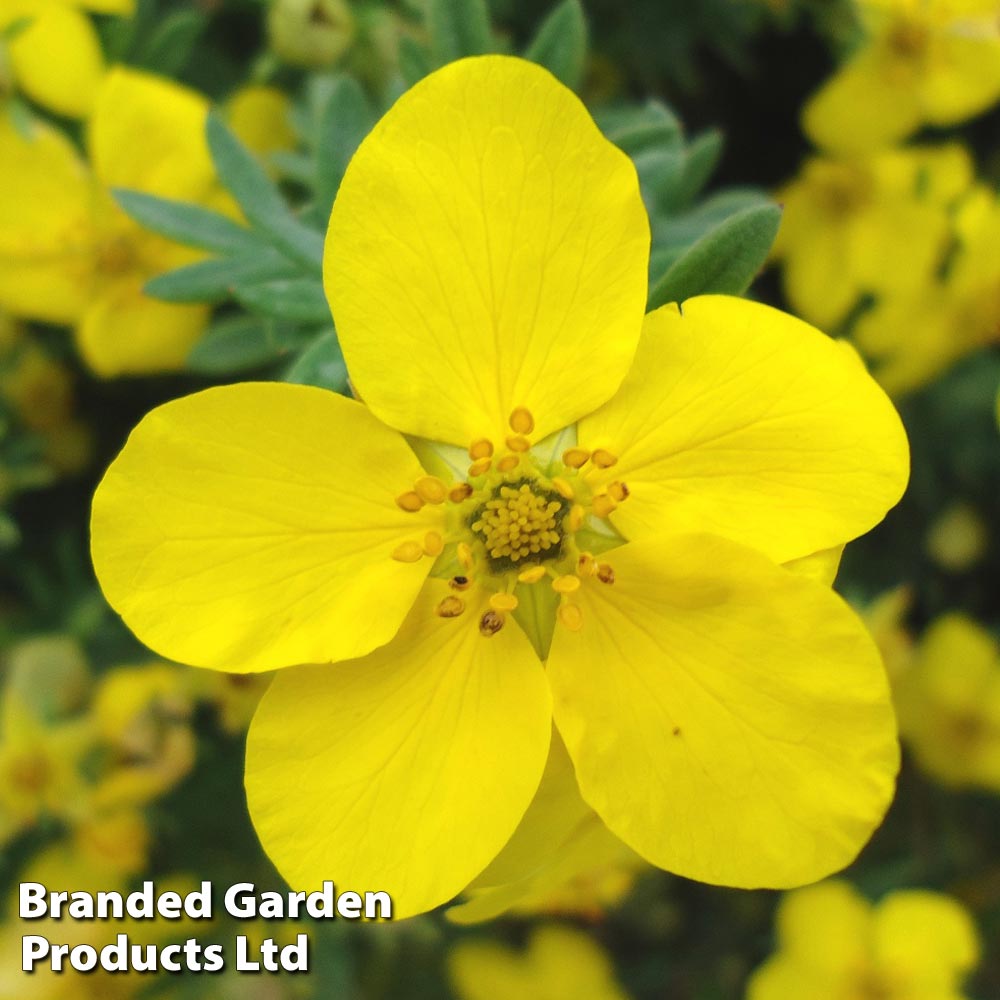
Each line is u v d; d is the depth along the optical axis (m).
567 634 0.10
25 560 0.14
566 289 0.09
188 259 0.13
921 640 0.15
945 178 0.14
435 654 0.10
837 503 0.09
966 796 0.16
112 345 0.13
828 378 0.09
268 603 0.09
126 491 0.09
